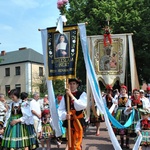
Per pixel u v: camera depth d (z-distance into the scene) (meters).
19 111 5.88
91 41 9.70
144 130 5.89
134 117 7.22
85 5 20.48
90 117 9.77
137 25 18.16
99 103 5.34
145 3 19.36
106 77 9.59
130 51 9.45
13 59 39.72
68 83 5.20
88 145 7.91
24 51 40.75
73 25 5.32
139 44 18.98
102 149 7.39
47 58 5.46
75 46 5.28
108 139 8.88
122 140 7.52
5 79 39.81
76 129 4.99
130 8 18.81
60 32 5.24
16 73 39.00
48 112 7.26
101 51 9.64
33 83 36.84
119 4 18.81
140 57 18.64
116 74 9.56
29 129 5.93
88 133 10.21
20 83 38.50
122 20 17.95
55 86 21.22
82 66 19.70
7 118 5.97
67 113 4.96
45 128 7.27
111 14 18.09
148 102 7.37
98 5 19.28
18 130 5.77
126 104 7.46
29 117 5.86
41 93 31.69
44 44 5.54
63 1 5.37
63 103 5.14
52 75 5.39
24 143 5.76
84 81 20.16
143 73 19.52
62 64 5.32
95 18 19.03
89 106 9.73
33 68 39.03
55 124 5.55
